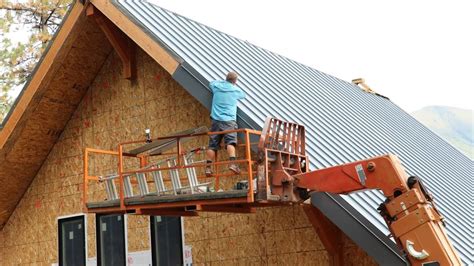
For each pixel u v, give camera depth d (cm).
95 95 1823
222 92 1261
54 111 1812
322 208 1194
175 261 1617
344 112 1819
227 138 1234
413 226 973
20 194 1953
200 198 1152
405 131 2102
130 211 1258
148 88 1720
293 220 1440
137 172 1269
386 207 1001
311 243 1408
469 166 2156
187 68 1399
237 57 1686
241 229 1516
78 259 1808
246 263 1496
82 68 1758
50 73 1697
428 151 2055
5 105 3219
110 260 1739
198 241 1581
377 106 2239
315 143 1433
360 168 1038
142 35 1484
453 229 1433
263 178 1091
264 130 1106
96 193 1789
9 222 1981
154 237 1659
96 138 1809
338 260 1339
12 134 1770
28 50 3250
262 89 1562
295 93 1681
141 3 1642
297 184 1095
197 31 1688
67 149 1872
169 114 1672
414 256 966
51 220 1883
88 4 1595
